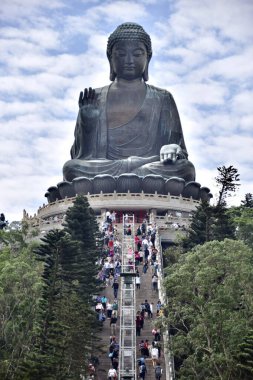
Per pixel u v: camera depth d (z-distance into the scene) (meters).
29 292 54.78
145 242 72.12
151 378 51.34
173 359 52.31
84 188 99.38
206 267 49.25
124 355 51.91
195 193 101.94
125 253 69.69
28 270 56.69
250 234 78.38
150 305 59.44
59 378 44.56
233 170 77.31
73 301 49.66
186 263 51.75
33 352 45.38
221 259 50.78
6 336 52.16
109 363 54.12
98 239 73.62
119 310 60.53
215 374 47.31
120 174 101.12
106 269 67.12
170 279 49.94
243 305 50.59
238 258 51.78
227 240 53.00
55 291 50.41
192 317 49.06
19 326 51.75
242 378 43.81
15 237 73.19
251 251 53.72
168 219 91.00
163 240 82.88
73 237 67.50
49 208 99.62
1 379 43.97
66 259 55.06
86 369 48.62
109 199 95.50
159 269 65.19
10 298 53.81
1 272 56.56
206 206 71.12
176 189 99.56
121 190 98.31
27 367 41.78
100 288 60.78
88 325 49.25
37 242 68.25
